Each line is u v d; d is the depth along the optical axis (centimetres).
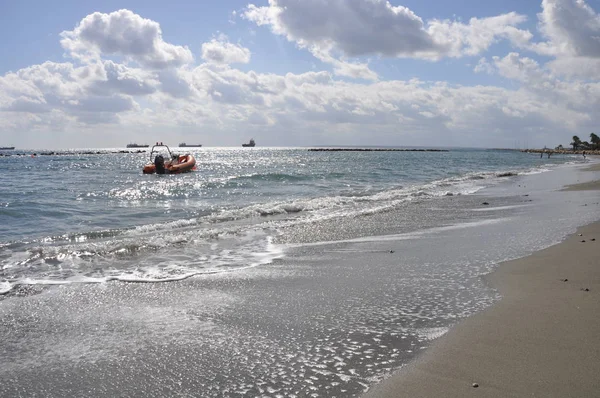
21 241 874
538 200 1420
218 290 515
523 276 526
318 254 713
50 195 1803
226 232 913
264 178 2739
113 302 477
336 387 282
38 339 378
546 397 257
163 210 1375
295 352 338
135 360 333
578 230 820
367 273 576
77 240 888
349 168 4047
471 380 281
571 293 450
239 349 347
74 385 299
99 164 5484
